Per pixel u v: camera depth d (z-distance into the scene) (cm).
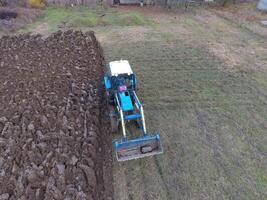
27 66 1584
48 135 1055
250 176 1005
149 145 1024
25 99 1256
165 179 998
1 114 1169
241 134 1199
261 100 1427
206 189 961
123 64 1252
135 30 2392
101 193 948
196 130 1222
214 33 2342
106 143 1152
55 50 1784
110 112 1182
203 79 1611
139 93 1475
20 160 960
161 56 1891
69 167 938
